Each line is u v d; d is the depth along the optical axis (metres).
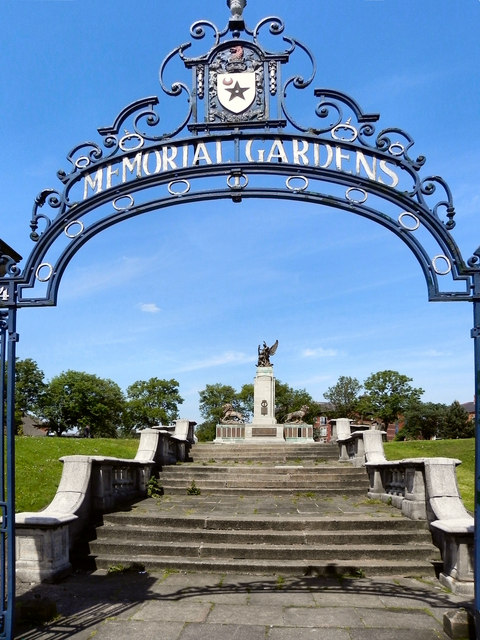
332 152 5.66
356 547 8.23
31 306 5.47
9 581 5.14
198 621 5.79
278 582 7.29
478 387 5.11
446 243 5.38
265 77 5.70
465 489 15.80
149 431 14.94
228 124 5.66
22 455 16.61
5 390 5.45
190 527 9.31
